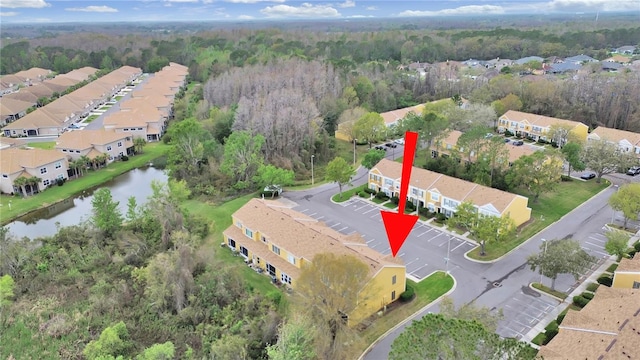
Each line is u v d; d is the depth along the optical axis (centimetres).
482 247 5234
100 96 13825
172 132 7819
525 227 5856
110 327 3950
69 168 8138
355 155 8900
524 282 4688
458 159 7369
